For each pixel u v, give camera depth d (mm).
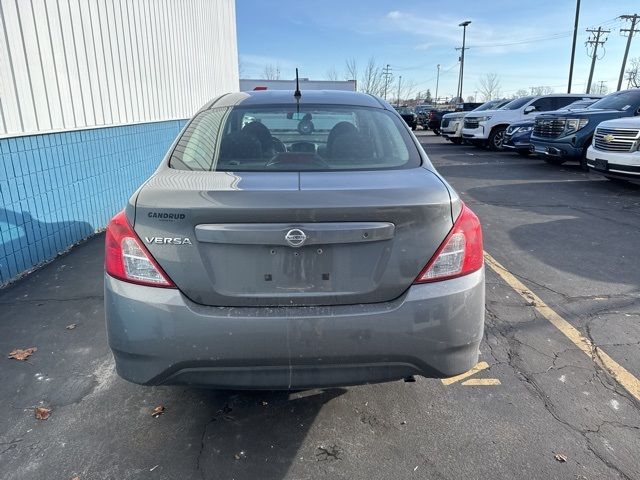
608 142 8898
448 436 2496
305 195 2035
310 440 2475
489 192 9164
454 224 2156
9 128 4531
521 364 3158
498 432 2521
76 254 5371
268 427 2572
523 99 17594
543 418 2629
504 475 2236
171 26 9172
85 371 3084
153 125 8227
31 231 4879
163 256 2047
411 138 2887
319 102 3123
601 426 2564
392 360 2102
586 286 4469
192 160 2590
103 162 6422
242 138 2750
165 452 2389
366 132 2852
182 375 2104
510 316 3848
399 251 2070
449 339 2129
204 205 1990
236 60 15461
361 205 2002
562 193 9016
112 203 6707
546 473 2244
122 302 2076
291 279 2057
